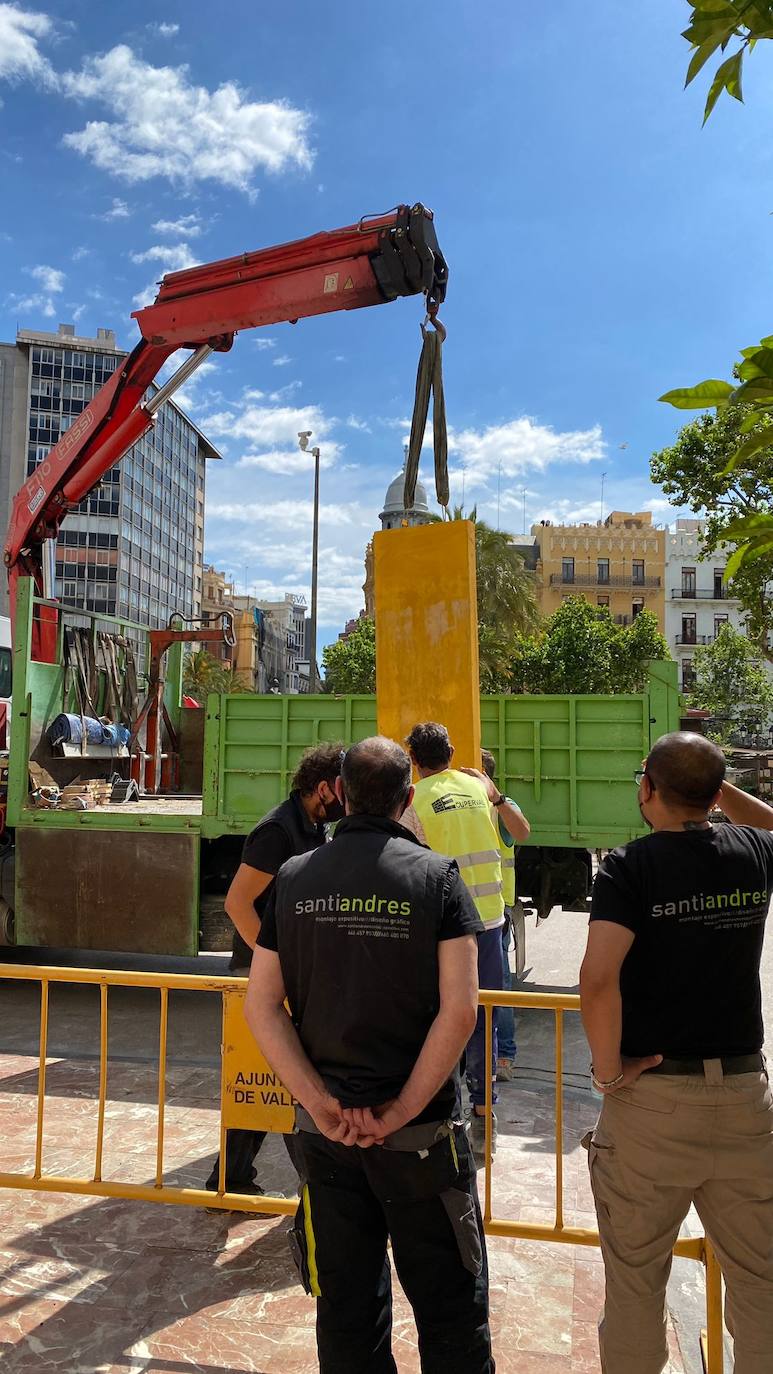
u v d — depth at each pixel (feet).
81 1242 11.32
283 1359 9.03
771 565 71.36
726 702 159.63
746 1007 7.11
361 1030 6.71
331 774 11.05
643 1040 7.06
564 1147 14.84
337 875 7.01
